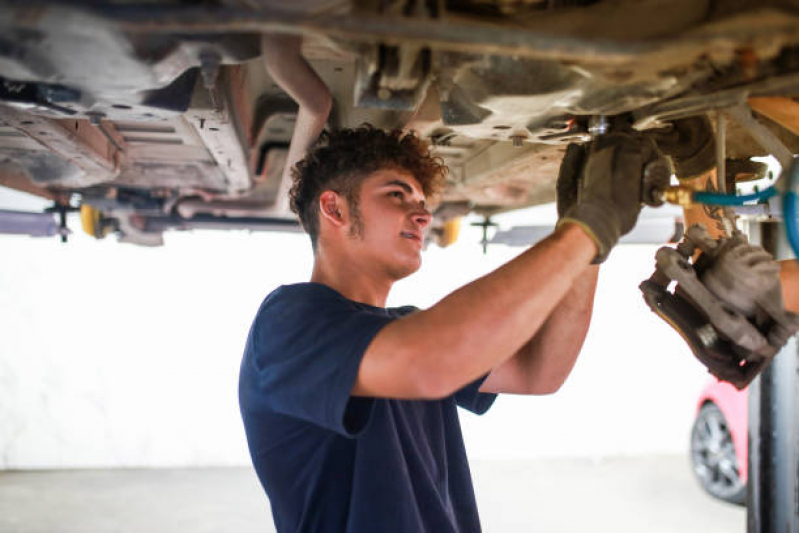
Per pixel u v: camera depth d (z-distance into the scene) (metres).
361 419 0.90
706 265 0.89
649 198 0.87
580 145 0.96
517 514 4.17
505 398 5.84
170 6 0.58
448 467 1.20
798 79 0.71
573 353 1.24
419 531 1.01
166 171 1.85
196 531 3.84
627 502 4.40
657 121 0.96
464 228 5.61
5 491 4.58
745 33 0.62
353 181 1.11
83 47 0.69
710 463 4.09
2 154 1.42
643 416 5.88
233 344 5.46
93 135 1.35
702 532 3.79
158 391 5.36
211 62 0.79
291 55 0.92
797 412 1.74
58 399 5.24
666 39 0.62
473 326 0.74
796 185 0.72
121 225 2.68
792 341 1.77
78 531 3.81
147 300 5.38
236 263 5.48
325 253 1.15
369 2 0.69
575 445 5.82
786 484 1.77
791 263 1.03
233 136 1.31
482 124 0.98
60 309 5.27
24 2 0.57
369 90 0.78
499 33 0.60
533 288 0.77
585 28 0.73
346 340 0.82
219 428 5.42
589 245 0.82
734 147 1.27
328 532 1.01
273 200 2.56
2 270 5.20
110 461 5.29
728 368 0.89
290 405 0.88
